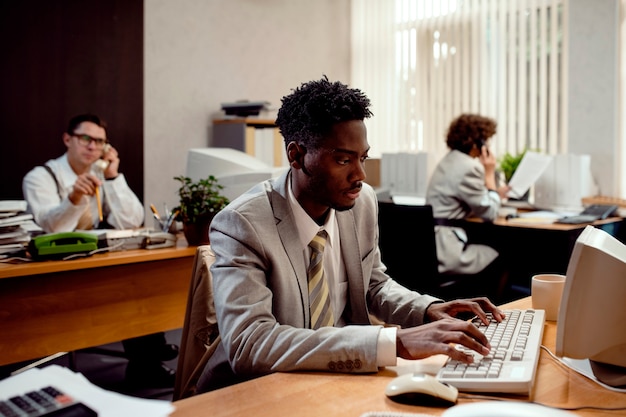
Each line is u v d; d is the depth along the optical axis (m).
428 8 5.30
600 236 1.13
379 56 5.69
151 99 4.48
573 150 4.45
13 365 2.41
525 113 4.71
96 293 2.27
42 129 3.85
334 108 1.20
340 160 1.22
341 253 1.45
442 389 0.94
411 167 4.25
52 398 0.79
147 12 4.41
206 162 2.98
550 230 3.33
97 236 2.34
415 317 1.42
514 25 4.74
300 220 1.33
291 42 5.42
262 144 4.65
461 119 3.65
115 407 0.81
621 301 1.04
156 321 2.47
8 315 2.05
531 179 3.81
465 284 3.16
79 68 4.00
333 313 1.42
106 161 3.22
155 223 2.70
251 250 1.26
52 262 2.13
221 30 4.89
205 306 1.50
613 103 4.24
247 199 1.32
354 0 5.87
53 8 3.86
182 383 1.52
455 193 3.46
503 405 0.78
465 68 5.07
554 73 4.51
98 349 3.26
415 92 5.43
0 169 3.67
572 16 4.39
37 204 3.02
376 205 1.55
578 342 1.08
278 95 5.34
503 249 3.61
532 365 1.03
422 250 2.86
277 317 1.28
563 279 1.50
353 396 0.98
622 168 4.27
